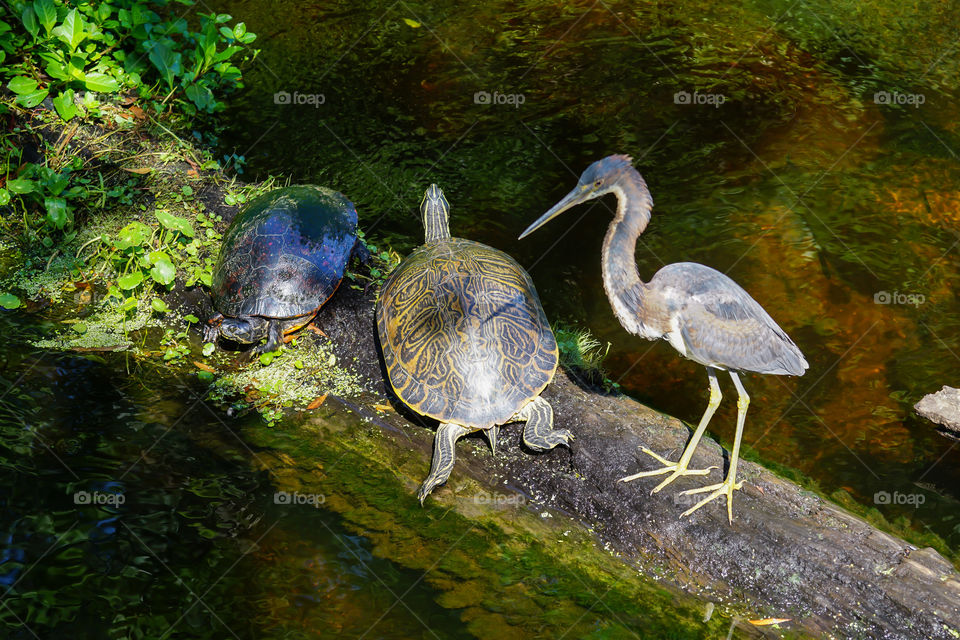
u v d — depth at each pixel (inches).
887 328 260.4
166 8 428.5
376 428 222.2
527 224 302.0
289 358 243.6
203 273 261.6
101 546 177.0
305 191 263.9
